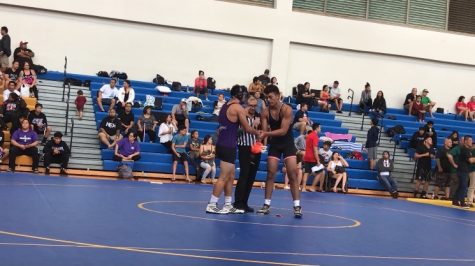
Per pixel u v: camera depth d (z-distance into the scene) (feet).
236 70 78.89
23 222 24.30
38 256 18.13
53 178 49.08
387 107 85.20
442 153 64.85
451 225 37.63
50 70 71.82
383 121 78.59
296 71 81.41
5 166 55.21
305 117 66.95
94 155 59.21
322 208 41.27
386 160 65.57
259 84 72.49
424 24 86.63
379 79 84.89
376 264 21.27
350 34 82.74
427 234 31.58
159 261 18.79
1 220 24.32
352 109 82.23
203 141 60.03
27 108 57.47
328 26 81.82
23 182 42.65
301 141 64.44
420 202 59.36
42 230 22.82
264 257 20.71
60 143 55.57
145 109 63.21
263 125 33.24
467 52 87.92
